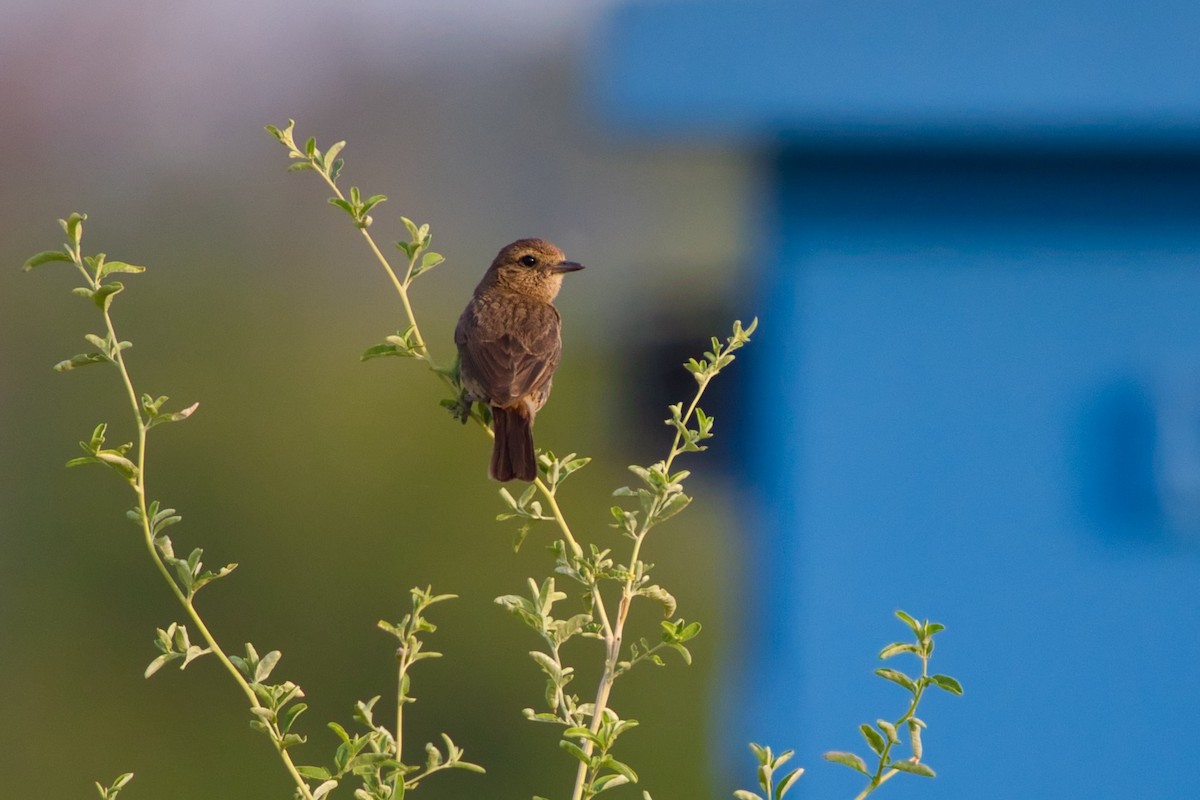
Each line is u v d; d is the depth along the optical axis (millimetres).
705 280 13359
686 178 18297
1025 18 10312
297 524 21766
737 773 11633
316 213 28719
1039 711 10719
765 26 10492
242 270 27531
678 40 10594
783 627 10992
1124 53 10250
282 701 6121
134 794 20453
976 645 10773
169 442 23016
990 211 10734
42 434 24156
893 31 10398
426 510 21500
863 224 10828
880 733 5926
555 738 19875
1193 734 10586
